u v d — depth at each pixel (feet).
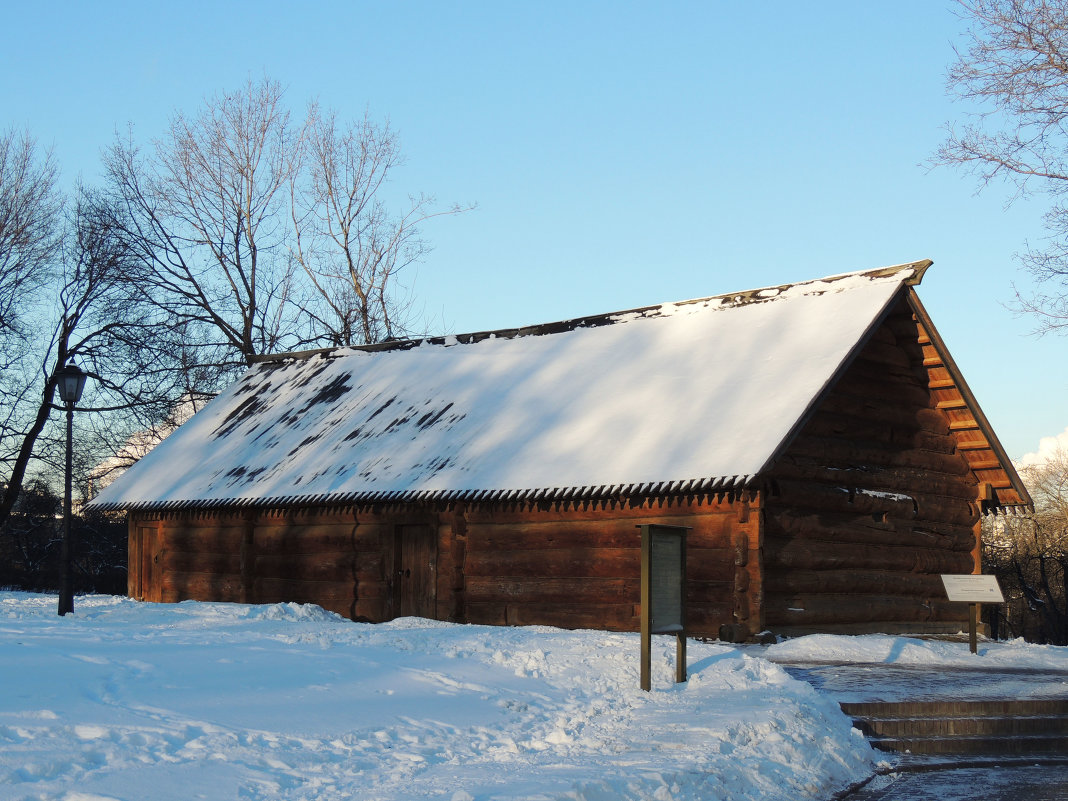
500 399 75.00
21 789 21.80
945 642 58.54
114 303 126.11
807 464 60.03
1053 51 75.72
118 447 127.75
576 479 60.75
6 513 121.90
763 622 55.16
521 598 64.13
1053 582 181.06
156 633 45.39
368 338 146.00
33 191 122.21
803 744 31.40
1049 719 37.01
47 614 59.06
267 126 140.97
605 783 24.81
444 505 66.85
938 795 29.76
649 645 37.73
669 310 76.54
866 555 63.10
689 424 61.11
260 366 105.60
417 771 25.96
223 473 83.66
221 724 28.53
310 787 24.00
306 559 75.66
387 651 42.22
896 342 67.31
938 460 69.26
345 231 146.51
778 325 67.46
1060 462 180.65
